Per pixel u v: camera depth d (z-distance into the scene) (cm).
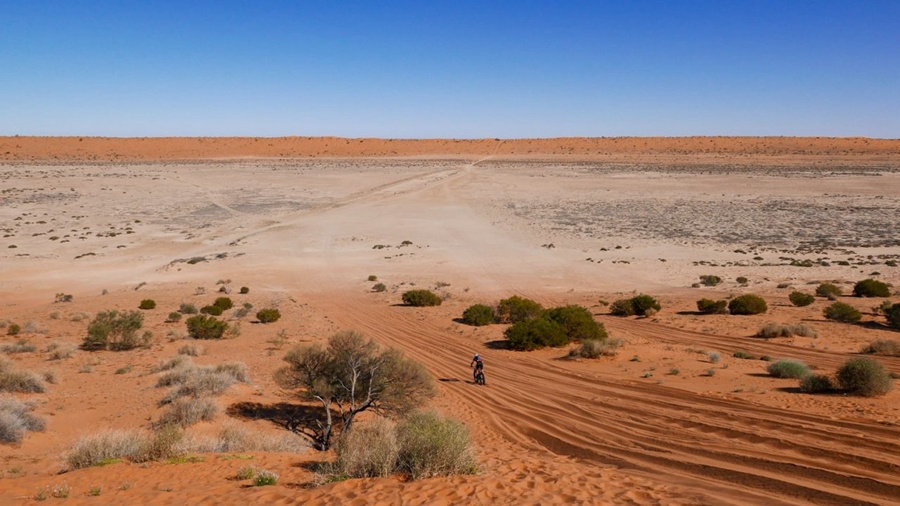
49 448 1133
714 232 6662
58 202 8662
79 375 1848
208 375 1614
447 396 1702
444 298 4028
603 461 1023
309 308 3700
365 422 1407
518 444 1199
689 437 1113
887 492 739
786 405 1330
